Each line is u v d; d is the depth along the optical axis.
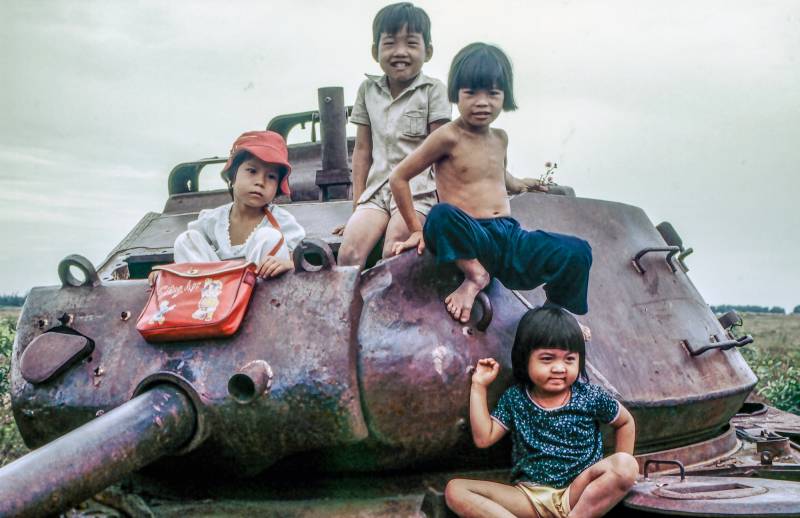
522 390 3.49
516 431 3.45
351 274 3.45
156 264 5.02
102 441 2.86
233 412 3.28
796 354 13.41
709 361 4.43
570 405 3.41
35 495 2.62
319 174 5.24
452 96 3.68
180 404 3.23
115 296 3.75
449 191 3.68
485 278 3.60
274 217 4.09
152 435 3.05
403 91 4.34
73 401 3.51
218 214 4.11
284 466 3.58
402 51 4.27
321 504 3.50
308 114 5.98
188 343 3.45
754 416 5.75
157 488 3.66
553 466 3.34
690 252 5.34
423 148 3.66
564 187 5.00
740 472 4.04
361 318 3.47
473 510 3.27
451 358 3.49
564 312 3.44
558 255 3.53
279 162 3.98
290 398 3.25
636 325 4.21
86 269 3.80
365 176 4.51
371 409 3.38
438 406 3.46
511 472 3.48
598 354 3.90
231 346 3.38
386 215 4.19
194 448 3.30
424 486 3.61
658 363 4.12
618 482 3.15
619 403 3.51
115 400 3.45
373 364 3.38
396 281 3.58
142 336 3.53
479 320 3.61
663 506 3.14
